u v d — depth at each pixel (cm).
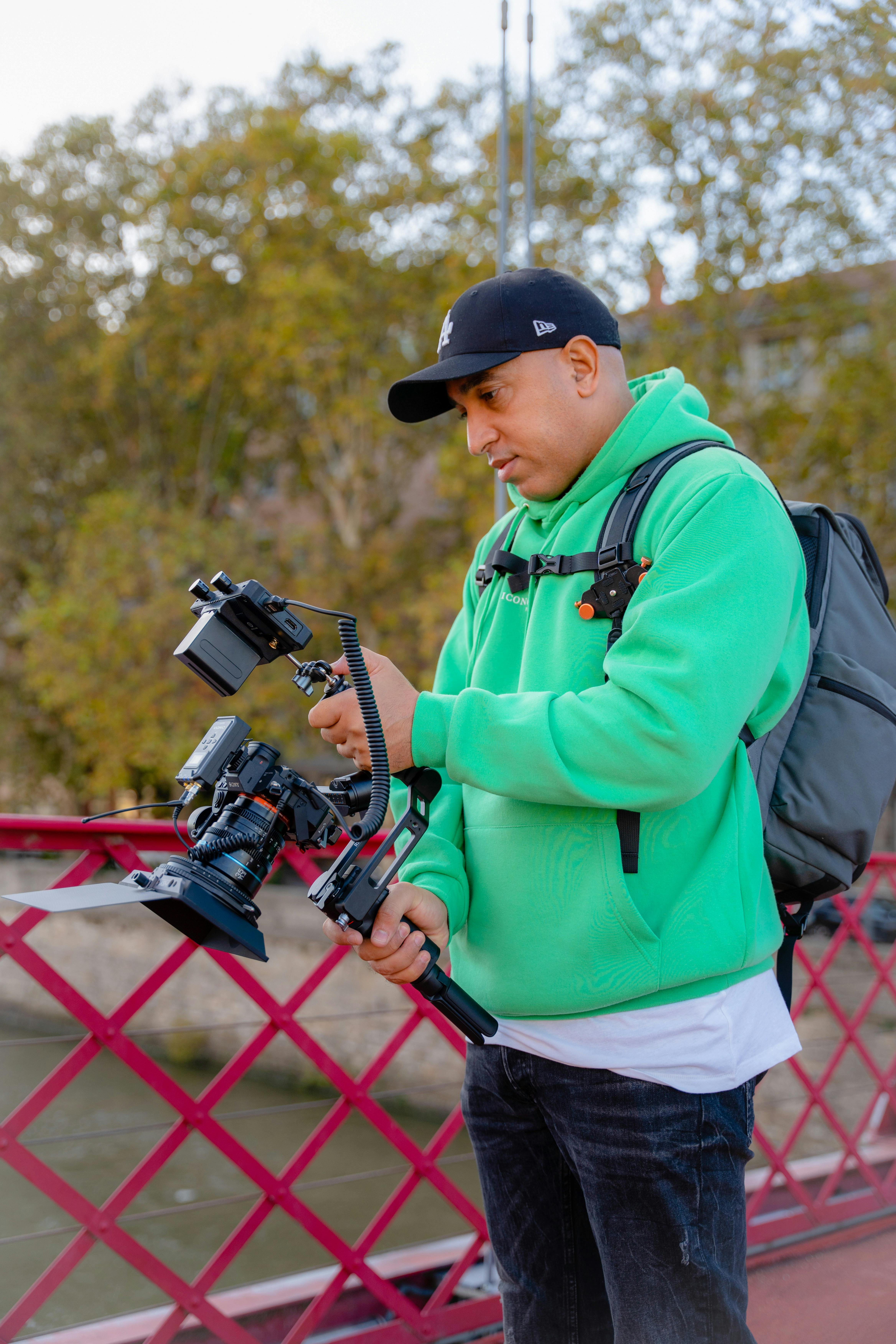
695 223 1545
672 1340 112
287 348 1800
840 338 1619
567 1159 128
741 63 1447
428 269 1834
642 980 114
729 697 106
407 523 2108
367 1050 1188
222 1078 195
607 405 127
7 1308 666
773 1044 125
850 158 1430
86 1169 952
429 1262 234
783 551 115
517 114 1557
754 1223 264
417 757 115
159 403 2131
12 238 2103
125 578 1731
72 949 1423
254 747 114
